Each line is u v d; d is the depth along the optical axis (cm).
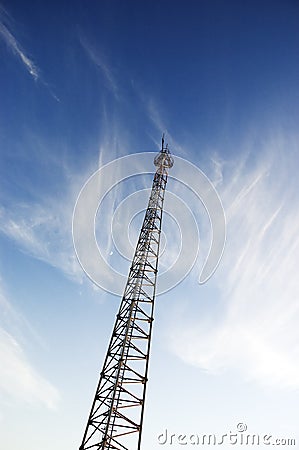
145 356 2291
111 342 2366
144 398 2117
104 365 2272
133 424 2020
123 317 2445
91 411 2125
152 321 2447
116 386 2055
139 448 1942
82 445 2011
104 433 1903
